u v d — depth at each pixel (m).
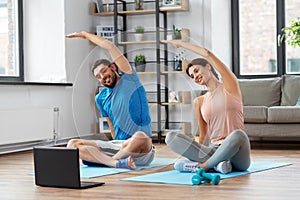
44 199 3.32
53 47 7.14
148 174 4.25
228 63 7.78
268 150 6.21
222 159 4.17
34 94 6.65
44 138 6.67
